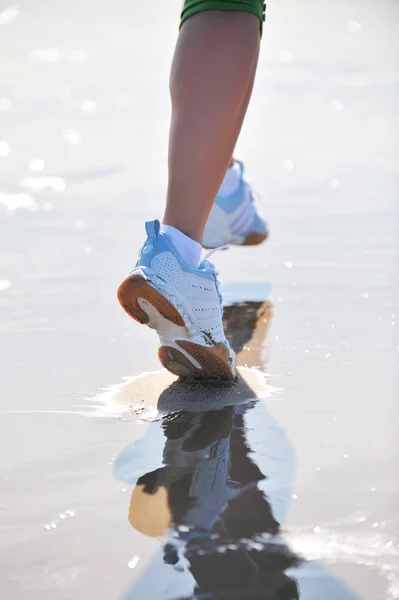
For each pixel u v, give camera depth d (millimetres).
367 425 1575
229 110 1742
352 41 9305
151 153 4516
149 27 10938
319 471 1390
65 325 2217
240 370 1908
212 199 1798
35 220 3254
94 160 4348
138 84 6719
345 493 1311
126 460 1445
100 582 1095
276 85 6703
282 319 2266
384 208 3354
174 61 1771
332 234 3041
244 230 2764
